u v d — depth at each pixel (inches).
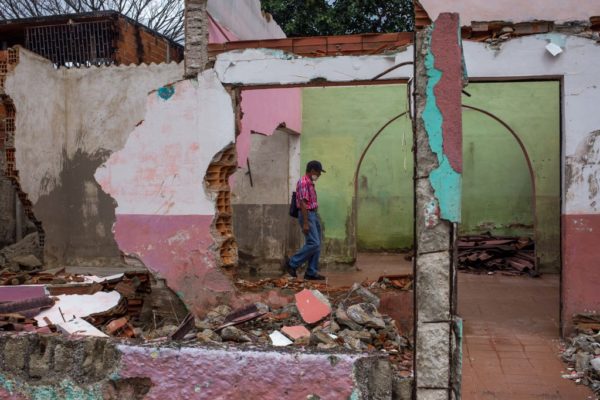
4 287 255.6
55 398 159.9
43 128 399.5
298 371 144.6
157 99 283.4
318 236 345.4
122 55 440.8
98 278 296.2
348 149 455.5
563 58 244.8
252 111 346.3
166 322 271.6
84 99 419.5
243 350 148.5
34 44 444.1
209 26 287.7
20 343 163.9
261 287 286.4
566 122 244.8
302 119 466.9
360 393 142.3
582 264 242.8
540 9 245.6
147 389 153.8
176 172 281.4
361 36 262.7
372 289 261.7
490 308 303.4
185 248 279.9
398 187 542.9
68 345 160.9
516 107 446.9
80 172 422.9
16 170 372.2
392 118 462.6
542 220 426.9
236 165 285.0
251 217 436.8
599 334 224.5
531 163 439.5
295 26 627.5
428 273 144.0
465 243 468.8
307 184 340.2
